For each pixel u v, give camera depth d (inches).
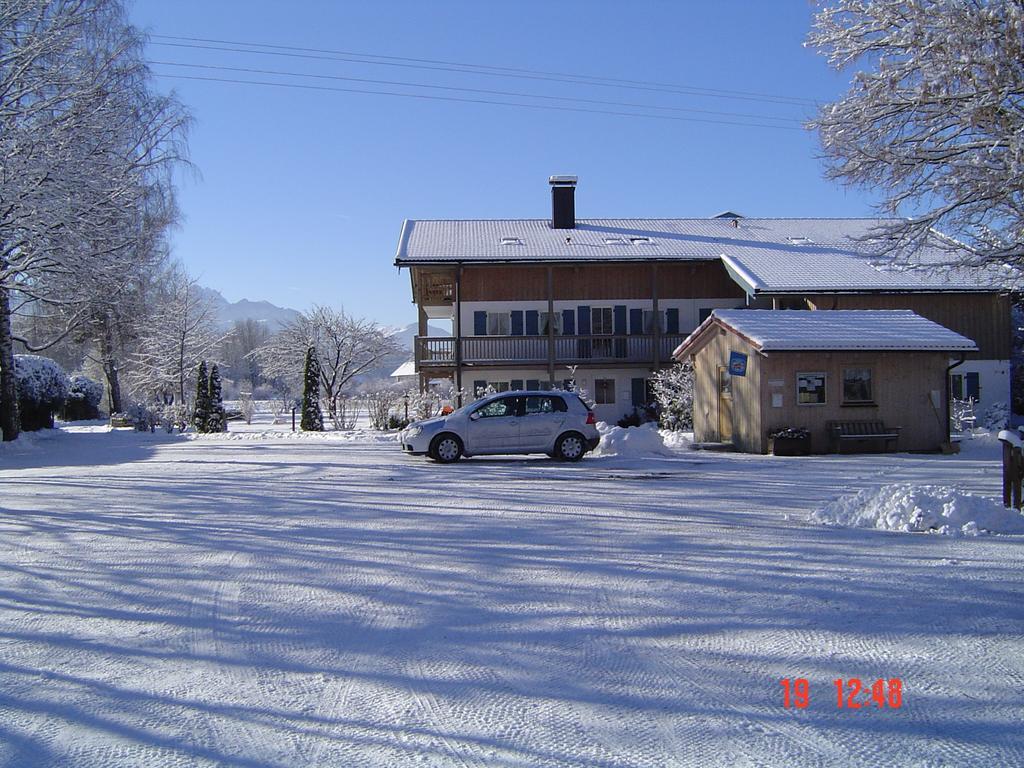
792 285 1289.4
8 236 840.3
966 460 793.6
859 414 887.1
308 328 2458.2
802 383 883.4
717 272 1494.8
